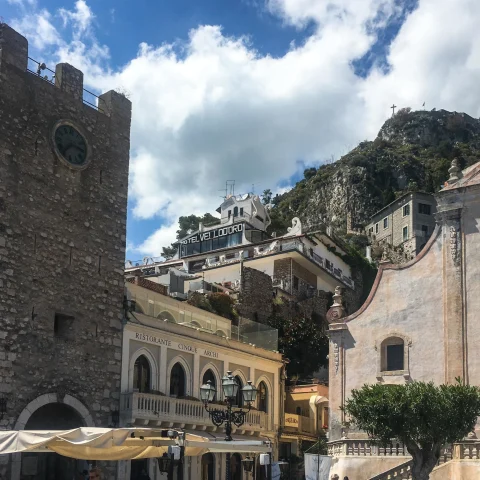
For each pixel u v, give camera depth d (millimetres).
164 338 38906
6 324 30734
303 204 165875
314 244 76188
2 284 30859
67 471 33656
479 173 34906
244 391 25328
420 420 26156
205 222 123375
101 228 36688
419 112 186125
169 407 37344
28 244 32469
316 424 50562
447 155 168250
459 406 26516
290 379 54438
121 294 36938
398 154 163875
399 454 32875
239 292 56531
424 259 35656
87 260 35469
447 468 30656
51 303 33062
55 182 34531
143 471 35875
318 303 68688
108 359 35375
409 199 121750
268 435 45688
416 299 35344
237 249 77000
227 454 24984
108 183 37688
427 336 34531
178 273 62250
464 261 34156
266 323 58094
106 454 24297
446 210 35219
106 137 38125
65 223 34656
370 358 35781
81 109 36906
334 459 34344
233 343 44562
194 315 43281
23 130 33344
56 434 20875
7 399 30141
